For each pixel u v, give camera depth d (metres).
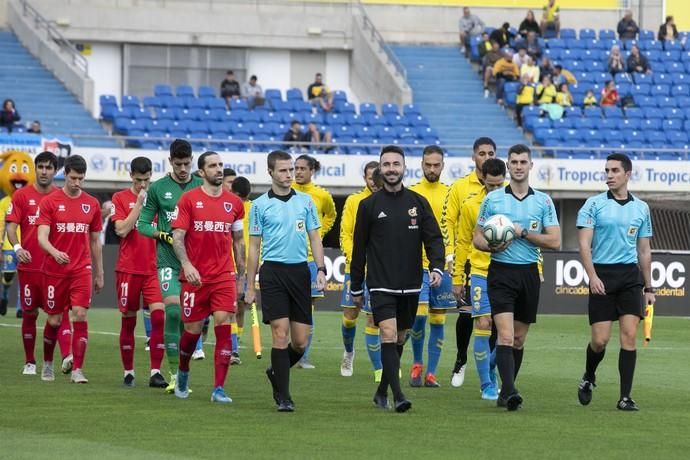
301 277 21.20
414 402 22.69
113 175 55.16
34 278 25.70
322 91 67.44
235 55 70.75
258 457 16.41
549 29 74.19
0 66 65.56
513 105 69.00
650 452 17.16
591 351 22.12
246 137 63.06
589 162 59.75
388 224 20.91
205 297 22.06
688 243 60.00
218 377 22.12
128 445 17.31
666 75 72.62
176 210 22.05
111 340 34.94
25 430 18.62
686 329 43.16
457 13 75.12
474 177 25.08
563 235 61.97
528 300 21.66
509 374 21.42
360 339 36.84
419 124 65.88
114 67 69.19
